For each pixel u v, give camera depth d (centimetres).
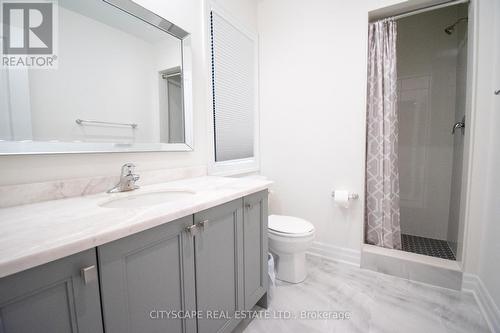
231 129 202
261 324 132
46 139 91
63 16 94
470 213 156
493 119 146
